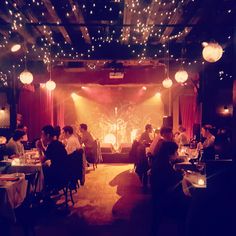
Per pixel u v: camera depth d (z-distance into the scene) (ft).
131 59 27.37
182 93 36.29
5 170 17.26
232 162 11.57
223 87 29.30
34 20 20.85
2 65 27.48
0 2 17.54
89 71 36.19
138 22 20.88
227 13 19.11
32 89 33.30
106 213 18.10
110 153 39.14
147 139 29.12
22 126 28.50
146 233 14.96
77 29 24.53
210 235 11.63
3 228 14.26
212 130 23.36
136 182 26.73
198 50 27.71
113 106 51.13
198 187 11.89
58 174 18.49
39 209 18.67
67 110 51.62
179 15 19.40
